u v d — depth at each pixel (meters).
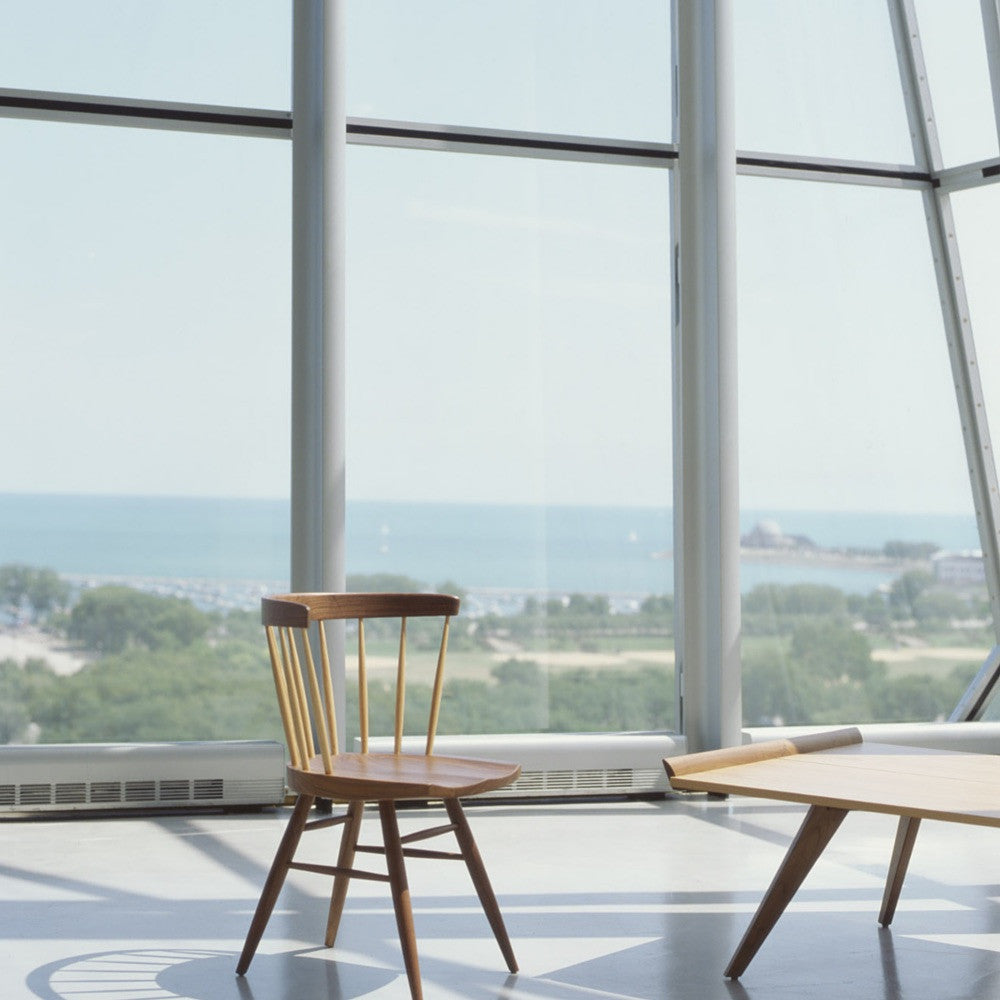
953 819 2.36
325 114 4.58
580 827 4.32
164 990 2.64
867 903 3.38
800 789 2.60
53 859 3.82
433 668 4.96
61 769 4.45
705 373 5.02
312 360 4.67
